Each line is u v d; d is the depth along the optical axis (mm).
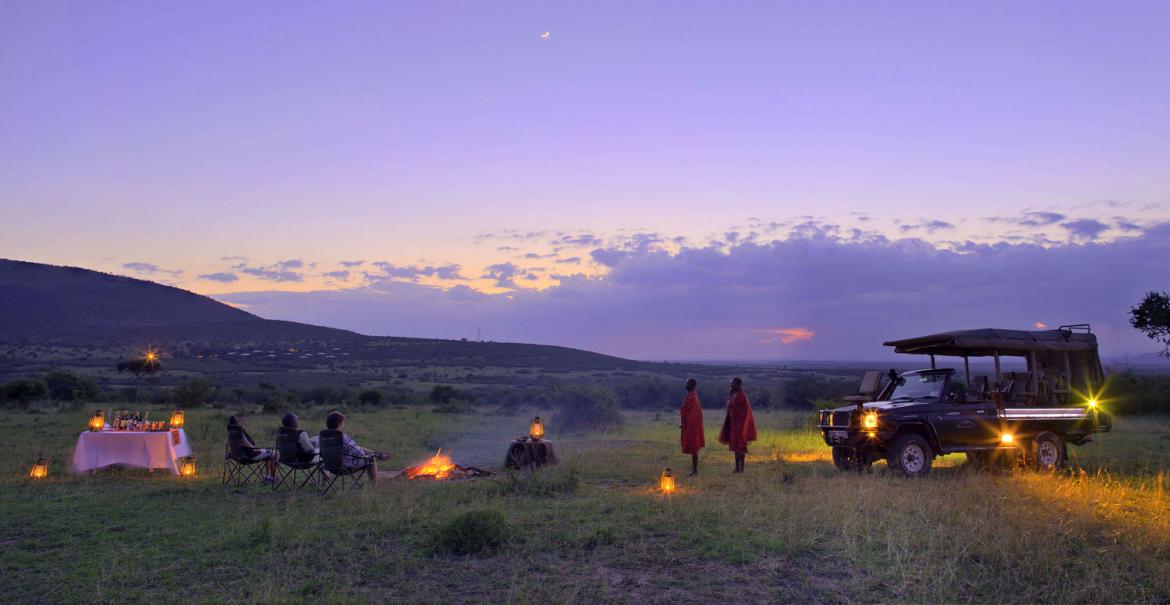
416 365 111500
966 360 15195
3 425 24812
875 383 15719
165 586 6602
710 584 6629
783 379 95375
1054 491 10664
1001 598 6125
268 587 6371
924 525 8562
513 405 40875
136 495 11242
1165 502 10000
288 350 126750
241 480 12750
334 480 11891
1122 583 6418
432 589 6523
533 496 11102
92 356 116438
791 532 8031
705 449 19516
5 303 158000
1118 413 33969
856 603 6082
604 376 100750
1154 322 36031
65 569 7164
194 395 42281
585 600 6211
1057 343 14875
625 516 9422
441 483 12422
